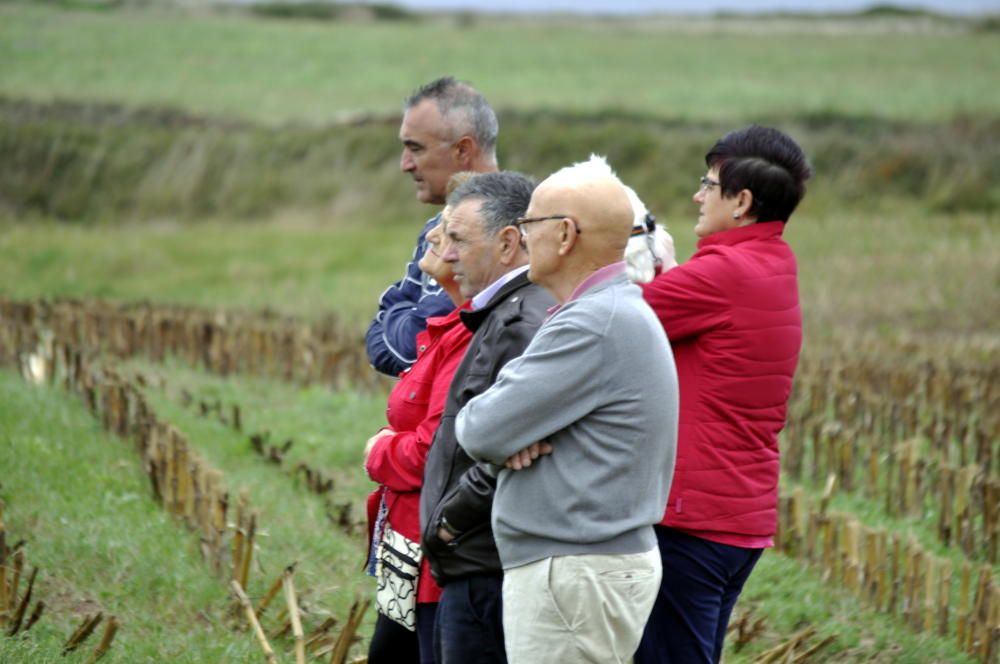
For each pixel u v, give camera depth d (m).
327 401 32.19
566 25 163.62
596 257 9.76
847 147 86.81
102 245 74.62
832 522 19.56
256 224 85.12
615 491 9.65
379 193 87.06
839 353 36.97
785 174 11.40
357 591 18.02
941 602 17.48
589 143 90.88
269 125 97.19
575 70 123.44
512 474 9.89
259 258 70.44
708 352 11.17
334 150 90.88
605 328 9.55
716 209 11.63
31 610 15.62
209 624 16.25
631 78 118.06
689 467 11.16
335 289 60.25
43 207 87.69
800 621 18.06
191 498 19.38
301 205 87.12
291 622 15.04
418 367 11.73
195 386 33.81
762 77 118.56
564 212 9.69
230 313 44.19
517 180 11.17
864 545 19.16
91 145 91.62
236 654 14.88
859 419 28.84
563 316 9.68
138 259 70.12
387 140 91.00
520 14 172.00
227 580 17.34
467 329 11.12
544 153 90.88
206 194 88.44
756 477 11.38
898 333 46.38
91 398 26.55
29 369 30.92
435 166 14.06
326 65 123.00
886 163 84.19
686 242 70.56
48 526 18.50
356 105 103.69
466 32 152.12
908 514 23.48
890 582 18.58
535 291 10.70
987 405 29.27
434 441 10.72
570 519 9.66
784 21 168.50
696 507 11.14
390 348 12.88
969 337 45.62
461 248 11.01
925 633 17.53
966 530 21.25
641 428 9.62
